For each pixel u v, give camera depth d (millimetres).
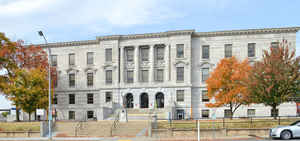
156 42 50000
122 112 34406
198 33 48656
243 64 35062
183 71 48344
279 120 27625
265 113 45281
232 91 33562
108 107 45500
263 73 28125
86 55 54281
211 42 48438
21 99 38812
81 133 29953
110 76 51688
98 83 53125
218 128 26609
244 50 46969
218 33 47906
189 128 27125
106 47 51906
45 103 41594
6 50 41188
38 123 33219
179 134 26828
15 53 44094
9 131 30406
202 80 48219
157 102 49719
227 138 24438
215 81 34656
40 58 46875
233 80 34000
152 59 49938
